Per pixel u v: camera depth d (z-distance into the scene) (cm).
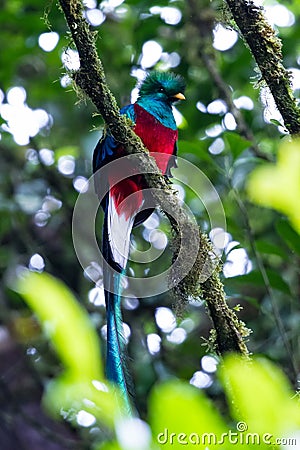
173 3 936
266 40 539
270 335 963
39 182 1075
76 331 243
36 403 1092
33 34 956
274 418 242
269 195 257
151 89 781
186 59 945
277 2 962
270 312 923
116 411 257
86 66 568
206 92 941
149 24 921
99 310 978
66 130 1059
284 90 535
